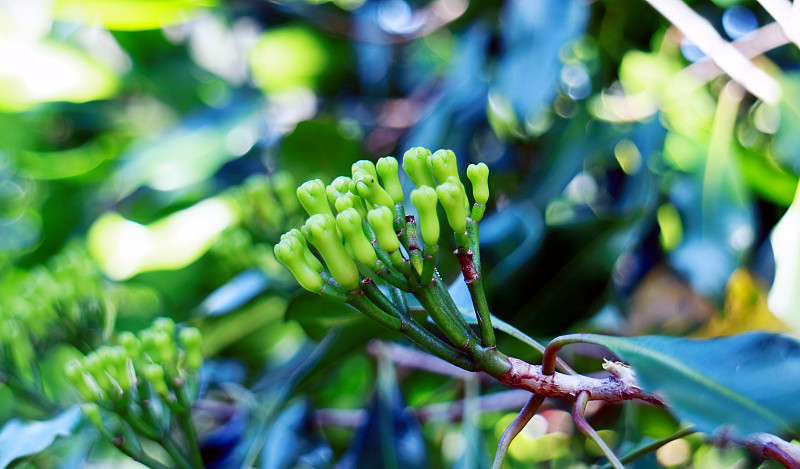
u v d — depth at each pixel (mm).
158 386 462
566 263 515
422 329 384
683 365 369
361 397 761
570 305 515
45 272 557
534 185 616
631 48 674
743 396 360
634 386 378
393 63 822
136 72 859
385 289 444
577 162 618
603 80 660
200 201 748
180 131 762
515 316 513
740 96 581
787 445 375
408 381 715
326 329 447
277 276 612
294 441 595
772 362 364
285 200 594
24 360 535
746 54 566
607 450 371
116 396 457
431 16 765
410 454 523
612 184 658
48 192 852
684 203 548
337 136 582
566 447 706
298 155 596
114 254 798
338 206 380
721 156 554
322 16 787
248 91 838
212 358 738
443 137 645
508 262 507
